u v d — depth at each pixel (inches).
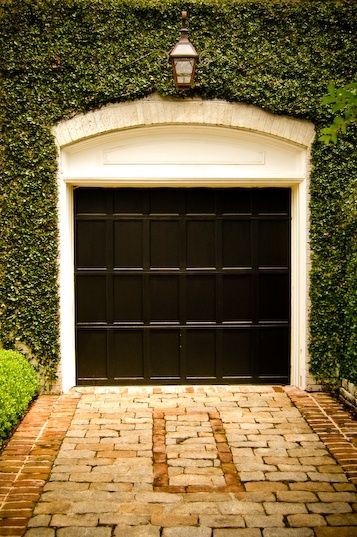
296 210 242.1
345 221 231.9
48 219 230.4
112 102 230.2
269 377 248.7
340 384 233.8
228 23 229.3
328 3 230.1
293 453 167.6
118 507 134.7
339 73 231.1
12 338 233.6
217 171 237.9
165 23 228.5
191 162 237.3
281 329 248.7
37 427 190.4
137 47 228.5
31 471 154.3
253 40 229.8
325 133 138.1
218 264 246.4
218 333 247.4
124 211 245.1
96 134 231.1
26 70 226.4
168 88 229.5
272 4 229.5
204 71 229.6
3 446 171.9
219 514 131.7
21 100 227.0
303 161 236.2
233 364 248.7
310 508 134.4
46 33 226.1
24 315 232.7
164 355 248.1
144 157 237.3
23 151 228.1
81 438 179.9
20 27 225.5
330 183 233.1
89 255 245.4
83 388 243.9
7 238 230.7
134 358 247.8
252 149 239.0
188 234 246.8
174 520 129.0
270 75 230.5
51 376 233.6
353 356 214.2
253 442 176.6
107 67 228.2
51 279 232.1
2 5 224.8
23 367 214.2
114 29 227.5
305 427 190.7
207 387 244.2
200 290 247.8
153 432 185.6
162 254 246.5
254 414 205.2
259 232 247.0
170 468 156.8
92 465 158.6
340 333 235.0
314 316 236.1
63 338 236.1
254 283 247.4
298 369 243.3
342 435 182.9
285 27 230.1
